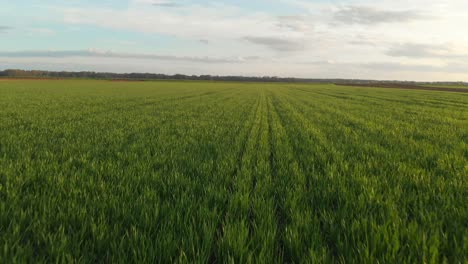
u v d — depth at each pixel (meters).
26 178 4.06
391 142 8.19
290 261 2.46
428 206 3.27
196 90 56.19
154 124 12.08
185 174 4.75
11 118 13.04
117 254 2.30
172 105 23.03
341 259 2.31
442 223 2.84
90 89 52.81
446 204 3.33
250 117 15.87
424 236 2.43
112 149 6.77
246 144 7.97
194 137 9.03
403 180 4.34
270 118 15.90
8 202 3.21
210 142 7.97
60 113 15.72
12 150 6.26
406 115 17.30
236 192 3.72
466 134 9.91
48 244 2.40
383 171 4.99
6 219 2.78
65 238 2.35
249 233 2.83
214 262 2.41
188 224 2.83
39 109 17.91
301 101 32.41
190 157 5.97
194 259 2.21
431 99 36.44
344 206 3.25
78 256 2.28
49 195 3.49
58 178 4.13
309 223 2.83
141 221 2.84
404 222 2.79
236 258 2.33
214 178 4.44
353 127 12.07
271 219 2.96
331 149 7.12
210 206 3.42
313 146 7.68
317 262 2.17
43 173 4.46
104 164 5.24
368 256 2.22
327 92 59.62
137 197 3.49
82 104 22.62
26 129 9.76
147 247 2.32
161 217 3.02
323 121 14.30
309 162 5.79
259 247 2.47
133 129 10.52
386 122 13.77
